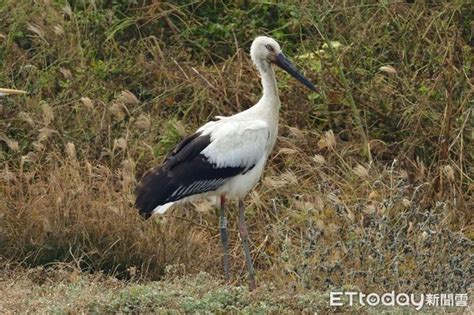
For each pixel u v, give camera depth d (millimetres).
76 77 15469
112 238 12984
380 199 13141
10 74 15758
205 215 13922
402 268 11789
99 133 14711
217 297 11086
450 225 13453
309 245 11891
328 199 13266
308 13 15367
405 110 14867
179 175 12328
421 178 14078
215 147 12406
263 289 11414
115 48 16125
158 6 16391
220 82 15344
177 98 15547
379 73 15391
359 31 15828
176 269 12305
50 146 14719
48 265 12781
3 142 14875
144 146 14578
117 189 13945
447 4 15727
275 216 13250
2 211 13125
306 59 15469
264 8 16328
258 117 12719
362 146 14547
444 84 14914
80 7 16641
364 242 11883
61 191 13219
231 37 16125
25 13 16266
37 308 10969
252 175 12602
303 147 14656
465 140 14562
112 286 11828
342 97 15000
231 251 13430
